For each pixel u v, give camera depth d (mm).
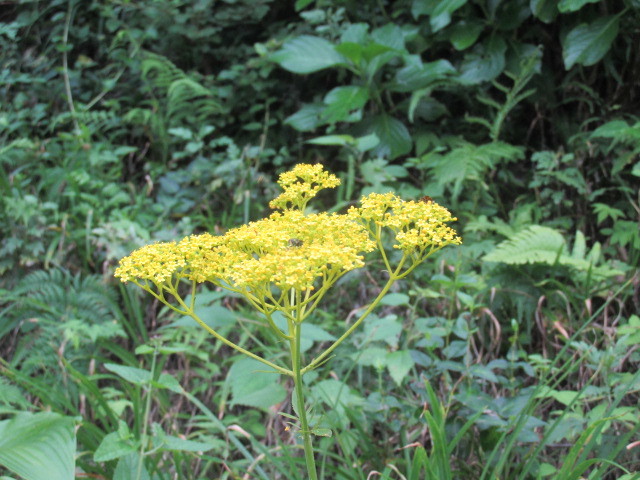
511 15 3637
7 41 4527
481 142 3904
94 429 2264
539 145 3844
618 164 3119
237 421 2619
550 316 2781
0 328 3105
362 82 3902
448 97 4023
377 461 2207
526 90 3711
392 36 3750
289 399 2658
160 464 2479
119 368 1866
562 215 3471
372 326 2479
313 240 1514
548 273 2912
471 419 1924
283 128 4277
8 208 3346
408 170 3982
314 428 1475
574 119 3693
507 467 2150
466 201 3520
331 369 2600
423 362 2213
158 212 3766
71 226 3523
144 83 4500
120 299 3283
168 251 1486
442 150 3699
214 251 1512
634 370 2586
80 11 4746
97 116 4176
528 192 3682
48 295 3084
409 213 1484
